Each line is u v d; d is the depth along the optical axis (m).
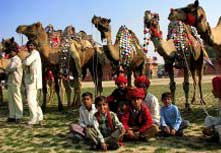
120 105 8.91
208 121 8.56
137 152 7.86
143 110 8.60
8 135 10.20
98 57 14.45
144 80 9.28
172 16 11.20
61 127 10.95
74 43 14.14
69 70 14.05
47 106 16.17
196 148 8.03
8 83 12.16
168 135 9.12
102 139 8.08
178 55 12.67
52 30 14.88
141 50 13.99
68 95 15.19
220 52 10.89
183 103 16.23
